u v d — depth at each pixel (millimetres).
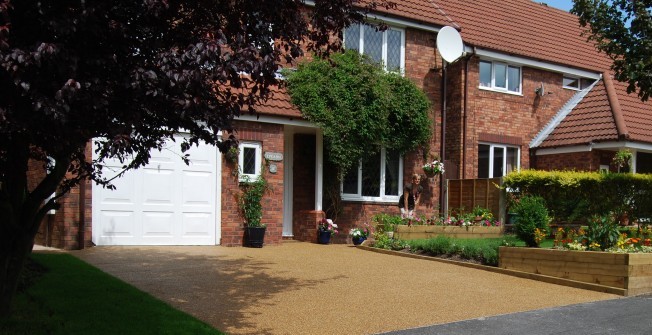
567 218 14539
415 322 6512
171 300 7016
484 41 17859
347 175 15281
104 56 4152
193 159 12312
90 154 10766
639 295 8328
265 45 5020
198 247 11977
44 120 3922
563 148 17453
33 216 5504
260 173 12984
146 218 11766
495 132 17562
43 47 3543
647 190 15164
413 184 15164
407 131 15383
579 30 22047
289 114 13195
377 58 15883
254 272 9164
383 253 12477
